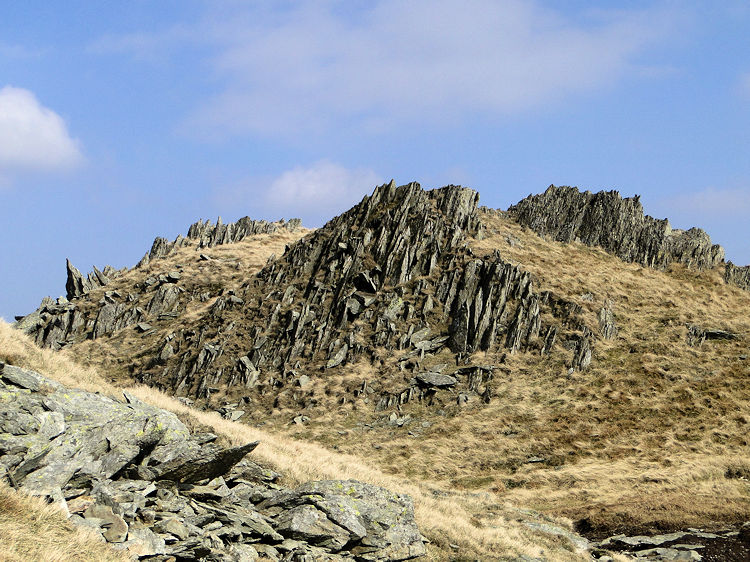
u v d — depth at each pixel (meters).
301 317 72.81
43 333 82.62
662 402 55.28
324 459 30.33
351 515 19.88
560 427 53.22
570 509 38.00
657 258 84.12
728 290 78.56
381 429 56.38
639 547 30.38
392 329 68.00
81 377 21.00
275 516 19.62
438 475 47.66
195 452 17.89
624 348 63.91
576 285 73.06
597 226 88.50
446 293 71.06
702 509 34.53
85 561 12.00
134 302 88.38
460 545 23.84
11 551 11.13
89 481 15.08
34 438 14.17
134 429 16.84
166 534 14.77
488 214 91.00
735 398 54.56
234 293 83.25
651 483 40.75
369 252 78.81
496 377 60.75
